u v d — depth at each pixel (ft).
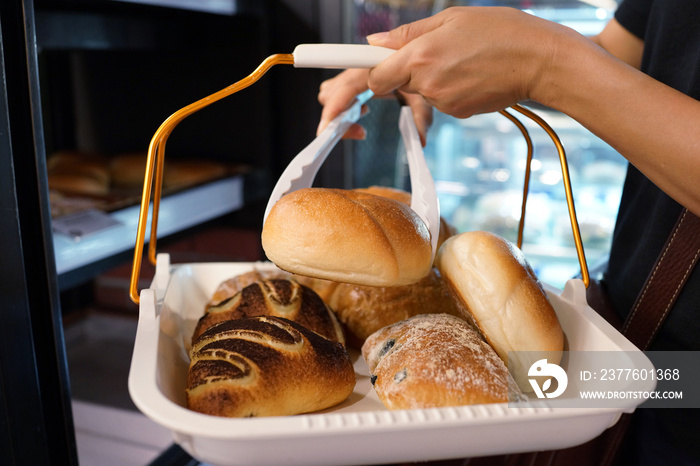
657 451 1.63
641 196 1.73
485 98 1.32
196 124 4.17
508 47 1.23
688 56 1.53
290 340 1.21
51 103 3.82
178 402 1.16
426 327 1.32
